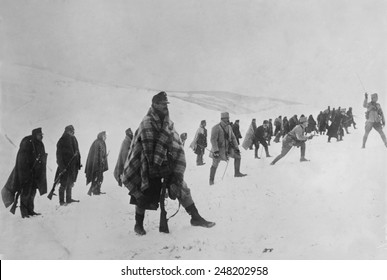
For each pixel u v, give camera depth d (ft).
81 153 26.03
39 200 25.81
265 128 27.37
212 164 26.35
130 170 22.89
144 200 23.43
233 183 26.30
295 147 27.50
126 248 24.26
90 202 25.67
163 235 24.29
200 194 25.63
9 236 25.23
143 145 22.47
